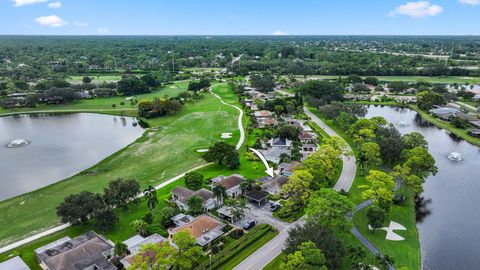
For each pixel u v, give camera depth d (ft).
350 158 445.78
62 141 550.36
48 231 287.48
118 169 422.41
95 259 236.84
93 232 273.54
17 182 394.11
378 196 298.35
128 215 311.06
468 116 639.76
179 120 649.61
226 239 270.26
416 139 442.09
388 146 414.00
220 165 426.10
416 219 318.45
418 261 253.03
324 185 332.80
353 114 618.03
